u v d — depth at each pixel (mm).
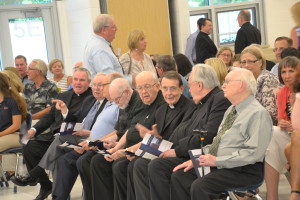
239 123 3486
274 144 4156
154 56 6945
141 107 4547
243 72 3535
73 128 5137
